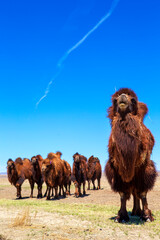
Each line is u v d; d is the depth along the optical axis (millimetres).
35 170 16125
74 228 6266
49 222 6887
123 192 7129
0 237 5398
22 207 9695
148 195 15773
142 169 6898
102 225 6680
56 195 15367
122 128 6629
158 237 5707
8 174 16062
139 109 7109
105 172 7387
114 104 7188
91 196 16250
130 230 6238
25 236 5504
